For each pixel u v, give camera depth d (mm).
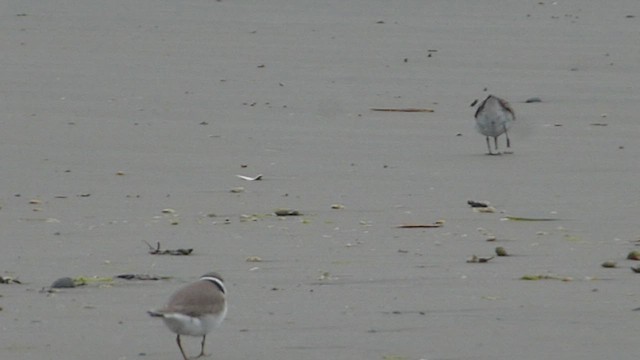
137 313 9484
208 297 7824
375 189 16094
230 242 12727
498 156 18672
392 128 21047
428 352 8359
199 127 20719
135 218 14203
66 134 19922
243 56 27859
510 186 16375
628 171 17469
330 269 11297
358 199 15406
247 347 8492
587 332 8875
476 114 19031
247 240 12828
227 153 18656
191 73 25891
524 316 9383
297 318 9336
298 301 9938
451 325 9109
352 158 18391
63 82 24562
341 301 9945
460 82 25422
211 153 18641
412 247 12453
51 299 9984
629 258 11812
